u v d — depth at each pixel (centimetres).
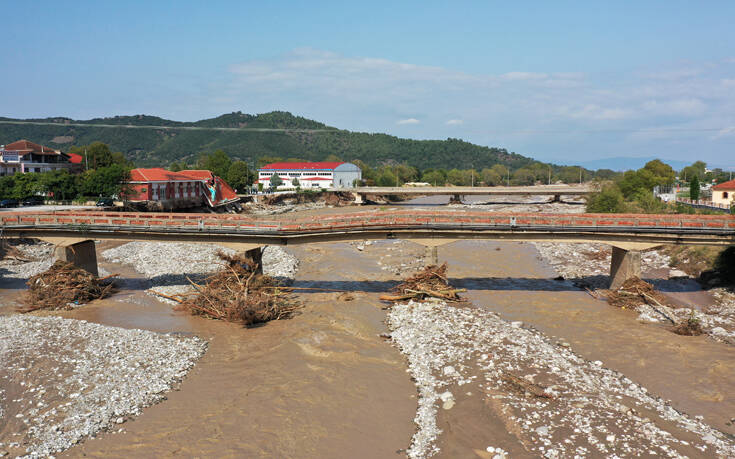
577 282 5053
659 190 14112
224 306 3969
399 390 2655
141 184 9781
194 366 2964
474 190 16700
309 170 19662
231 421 2325
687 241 4272
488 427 2220
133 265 5994
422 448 2102
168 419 2334
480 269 5716
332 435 2212
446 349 3144
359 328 3669
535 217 4406
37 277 4397
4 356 2972
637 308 4056
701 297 4303
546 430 2162
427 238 4594
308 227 4497
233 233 4488
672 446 2036
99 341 3253
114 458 2022
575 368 2852
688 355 3062
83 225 4516
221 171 16175
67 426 2233
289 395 2588
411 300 4303
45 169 11419
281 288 4488
